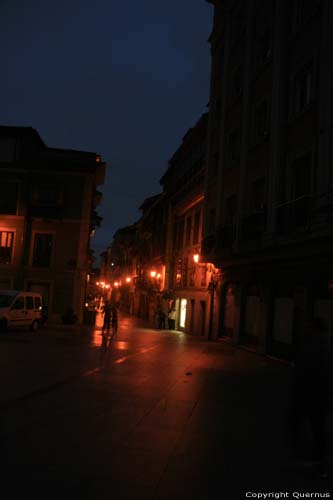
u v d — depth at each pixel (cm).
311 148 1380
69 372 1085
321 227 1173
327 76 1305
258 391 970
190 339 2370
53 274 3033
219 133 2462
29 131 3161
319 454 494
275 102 1641
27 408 710
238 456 532
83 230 3077
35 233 3073
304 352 526
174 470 473
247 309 1945
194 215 3052
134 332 2722
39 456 491
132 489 415
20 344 1652
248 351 1816
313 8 1445
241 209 1917
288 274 1513
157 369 1222
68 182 3105
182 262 3303
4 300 2170
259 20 1952
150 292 4644
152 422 664
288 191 1503
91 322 3028
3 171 3088
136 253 6138
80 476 439
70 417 667
